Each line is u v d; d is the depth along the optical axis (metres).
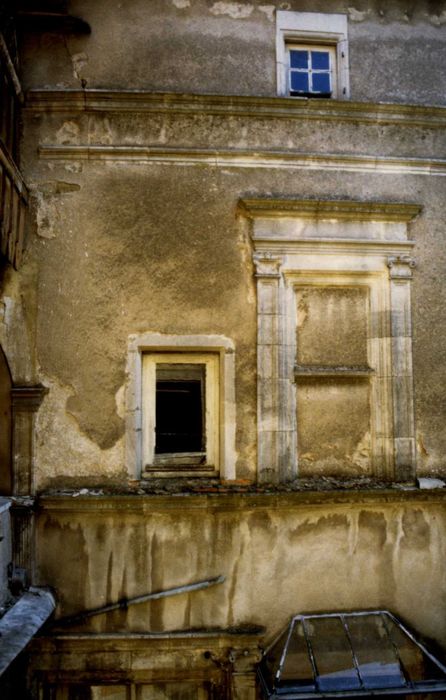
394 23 5.78
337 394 5.41
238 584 5.02
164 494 4.96
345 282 5.46
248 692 4.86
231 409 5.20
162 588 4.97
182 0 5.51
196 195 5.32
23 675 4.82
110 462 5.07
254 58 5.54
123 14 5.45
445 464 5.39
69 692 4.93
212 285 5.27
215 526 5.05
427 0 5.78
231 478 5.15
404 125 5.65
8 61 4.49
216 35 5.52
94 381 5.11
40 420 5.06
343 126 5.57
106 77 5.37
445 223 5.59
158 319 5.20
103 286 5.18
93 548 4.96
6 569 4.65
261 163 5.40
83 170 5.25
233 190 5.36
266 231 5.35
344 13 5.71
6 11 4.79
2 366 5.08
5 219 4.44
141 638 4.86
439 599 5.23
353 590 5.13
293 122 5.50
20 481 4.95
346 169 5.50
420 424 5.40
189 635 4.89
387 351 5.42
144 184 5.28
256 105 5.42
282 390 5.24
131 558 4.97
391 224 5.50
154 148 5.26
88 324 5.14
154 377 5.31
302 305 5.45
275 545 5.09
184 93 5.28
